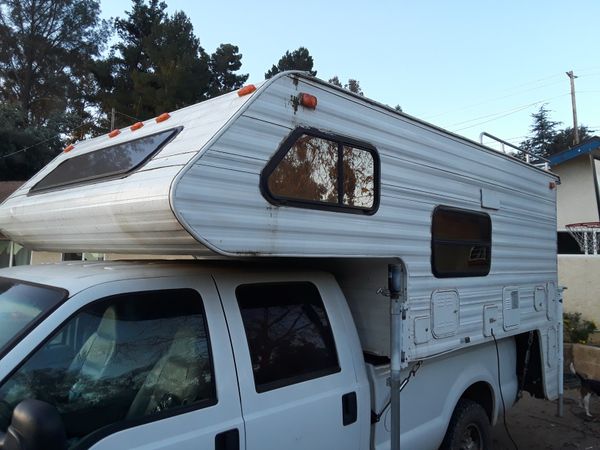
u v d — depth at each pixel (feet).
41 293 6.75
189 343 7.06
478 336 12.02
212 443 6.68
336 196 8.60
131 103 92.07
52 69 134.62
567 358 26.00
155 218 6.59
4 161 87.97
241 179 7.16
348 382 8.76
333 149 8.66
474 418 12.16
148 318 6.86
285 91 7.95
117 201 7.02
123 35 114.11
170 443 6.33
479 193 12.50
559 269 33.04
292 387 7.88
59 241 9.03
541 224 15.74
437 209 10.92
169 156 7.22
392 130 9.86
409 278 9.93
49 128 96.78
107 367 6.37
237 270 8.14
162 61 91.61
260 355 7.68
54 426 4.87
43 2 130.52
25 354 5.80
